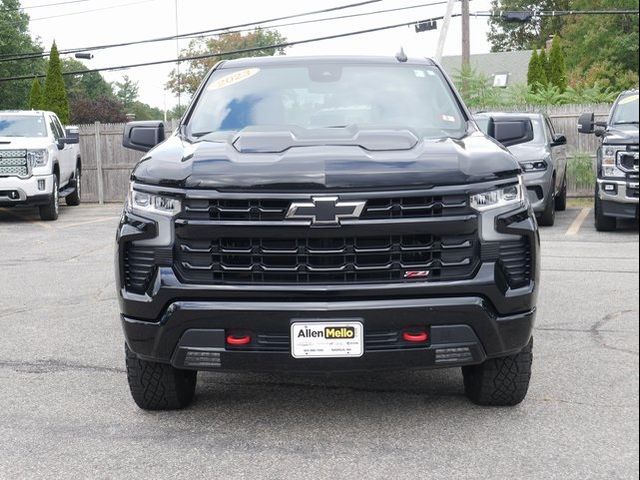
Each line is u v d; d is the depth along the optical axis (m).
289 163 4.72
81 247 13.95
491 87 26.66
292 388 5.87
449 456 4.59
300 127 5.67
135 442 4.89
